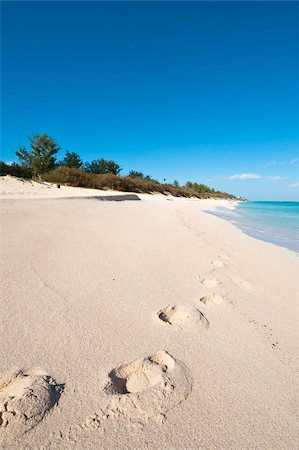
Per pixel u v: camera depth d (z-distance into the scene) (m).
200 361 1.90
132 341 2.03
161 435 1.36
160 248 4.60
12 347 1.84
